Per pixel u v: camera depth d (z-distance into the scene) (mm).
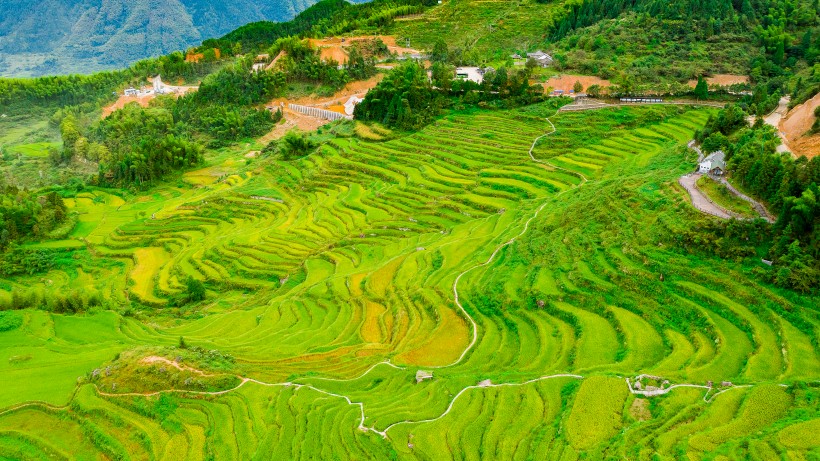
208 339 70688
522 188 98375
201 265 97250
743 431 40875
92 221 121062
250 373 59750
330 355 63031
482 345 59719
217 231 110938
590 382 48375
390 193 107688
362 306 73500
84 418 57031
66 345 71312
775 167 62812
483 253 78188
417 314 68375
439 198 102438
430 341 62250
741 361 49344
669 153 92500
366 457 45625
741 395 44469
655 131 110625
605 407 45781
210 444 50656
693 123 111625
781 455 37688
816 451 37594
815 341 49156
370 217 101500
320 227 103312
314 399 54031
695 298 57406
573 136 112812
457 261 78250
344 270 86375
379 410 50688
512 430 45594
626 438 41750
